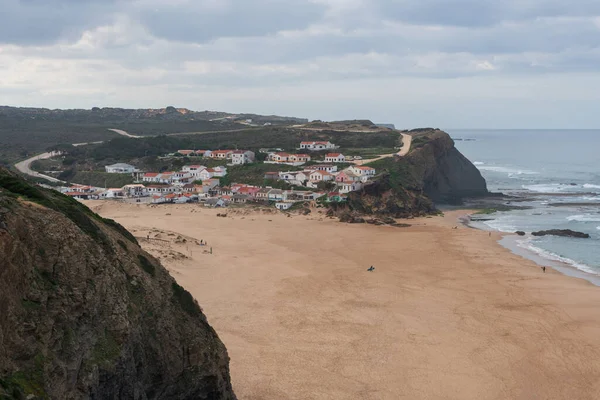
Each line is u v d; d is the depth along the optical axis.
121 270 32.59
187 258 73.44
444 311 58.91
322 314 56.44
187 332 33.69
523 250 91.88
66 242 28.62
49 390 23.14
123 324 28.78
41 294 25.41
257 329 51.38
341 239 98.56
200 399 33.38
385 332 52.25
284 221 114.94
